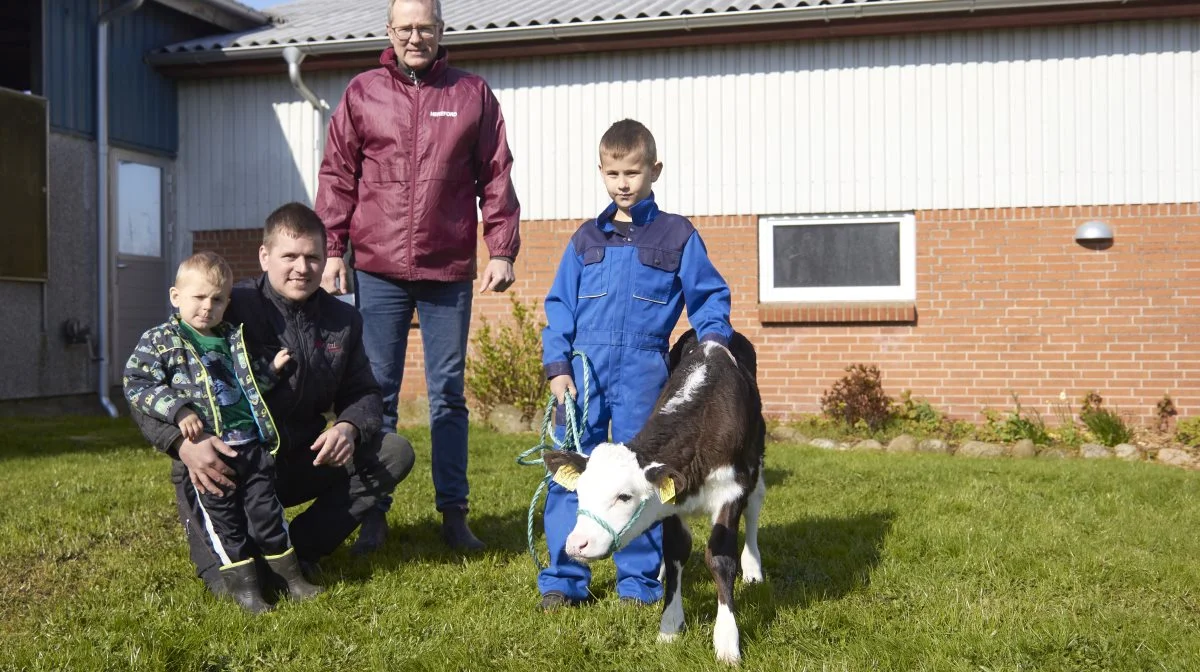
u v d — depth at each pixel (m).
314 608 4.02
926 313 10.38
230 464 4.05
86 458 7.34
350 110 5.07
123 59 11.46
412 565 4.68
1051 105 10.15
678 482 3.36
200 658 3.56
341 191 5.13
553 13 11.30
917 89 10.40
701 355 3.99
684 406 3.74
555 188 11.22
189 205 12.23
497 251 5.12
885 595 4.34
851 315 10.41
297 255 4.19
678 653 3.60
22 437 8.41
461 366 5.21
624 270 4.21
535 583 4.45
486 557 4.84
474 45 11.06
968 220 10.31
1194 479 7.32
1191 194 9.87
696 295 4.26
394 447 4.54
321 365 4.38
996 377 10.26
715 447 3.72
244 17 12.62
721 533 3.69
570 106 11.17
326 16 13.55
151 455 7.56
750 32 10.47
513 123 11.33
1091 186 10.07
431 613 4.04
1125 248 9.99
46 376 10.47
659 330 4.25
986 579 4.55
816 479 7.07
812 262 10.73
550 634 3.76
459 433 5.16
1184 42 9.88
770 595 4.27
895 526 5.47
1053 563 4.75
